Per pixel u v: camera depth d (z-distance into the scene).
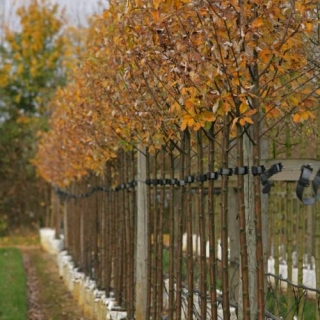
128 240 14.83
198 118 8.66
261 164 8.81
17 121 47.09
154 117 10.78
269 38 8.15
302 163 8.66
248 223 8.70
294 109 8.59
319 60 10.03
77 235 24.62
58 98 25.02
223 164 9.08
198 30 8.40
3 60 48.03
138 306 13.95
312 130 11.18
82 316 19.33
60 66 47.66
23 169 47.44
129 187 15.01
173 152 12.81
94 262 19.94
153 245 13.95
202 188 10.09
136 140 13.27
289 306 12.19
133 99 11.52
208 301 13.05
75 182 25.95
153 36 9.69
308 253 18.55
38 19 47.81
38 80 48.03
